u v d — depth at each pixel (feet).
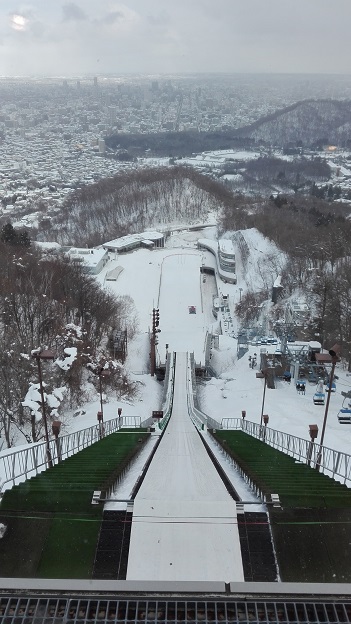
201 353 293.64
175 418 175.52
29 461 89.20
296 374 217.97
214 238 566.77
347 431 158.20
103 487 57.31
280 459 85.61
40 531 49.21
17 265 270.46
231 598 37.06
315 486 61.36
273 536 49.14
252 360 256.32
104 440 113.19
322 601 36.86
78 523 50.21
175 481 66.23
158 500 53.26
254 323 336.08
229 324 339.98
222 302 377.50
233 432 138.62
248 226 549.95
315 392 208.54
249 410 188.96
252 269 431.84
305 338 279.49
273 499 53.93
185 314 366.84
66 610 36.35
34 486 58.13
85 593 37.50
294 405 191.93
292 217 553.23
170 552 46.78
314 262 375.86
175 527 49.70
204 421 163.12
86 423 162.81
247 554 46.93
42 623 35.60
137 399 220.02
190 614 36.40
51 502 53.67
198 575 44.32
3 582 38.11
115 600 37.01
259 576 44.68
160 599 37.04
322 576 44.98
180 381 240.73
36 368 157.38
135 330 324.19
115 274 420.36
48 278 275.18
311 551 47.60
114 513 51.67
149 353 299.99
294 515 52.26
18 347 165.27
